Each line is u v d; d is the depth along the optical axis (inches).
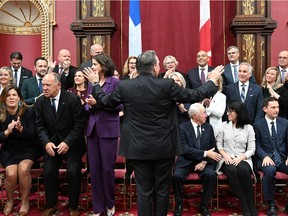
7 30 278.1
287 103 192.7
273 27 241.6
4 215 165.9
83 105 168.7
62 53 210.2
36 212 169.8
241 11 243.3
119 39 259.9
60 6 265.9
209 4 238.7
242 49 241.6
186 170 168.9
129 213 165.8
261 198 173.3
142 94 121.6
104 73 155.3
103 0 246.1
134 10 242.5
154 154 121.0
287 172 169.6
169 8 262.1
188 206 177.5
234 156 173.0
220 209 172.6
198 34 261.1
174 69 208.4
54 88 164.7
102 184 160.7
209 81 125.6
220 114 190.1
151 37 262.2
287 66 219.6
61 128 166.9
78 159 167.5
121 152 124.5
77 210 165.0
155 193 127.3
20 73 228.5
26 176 166.2
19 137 172.7
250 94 192.1
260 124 177.6
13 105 172.2
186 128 175.0
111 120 157.0
